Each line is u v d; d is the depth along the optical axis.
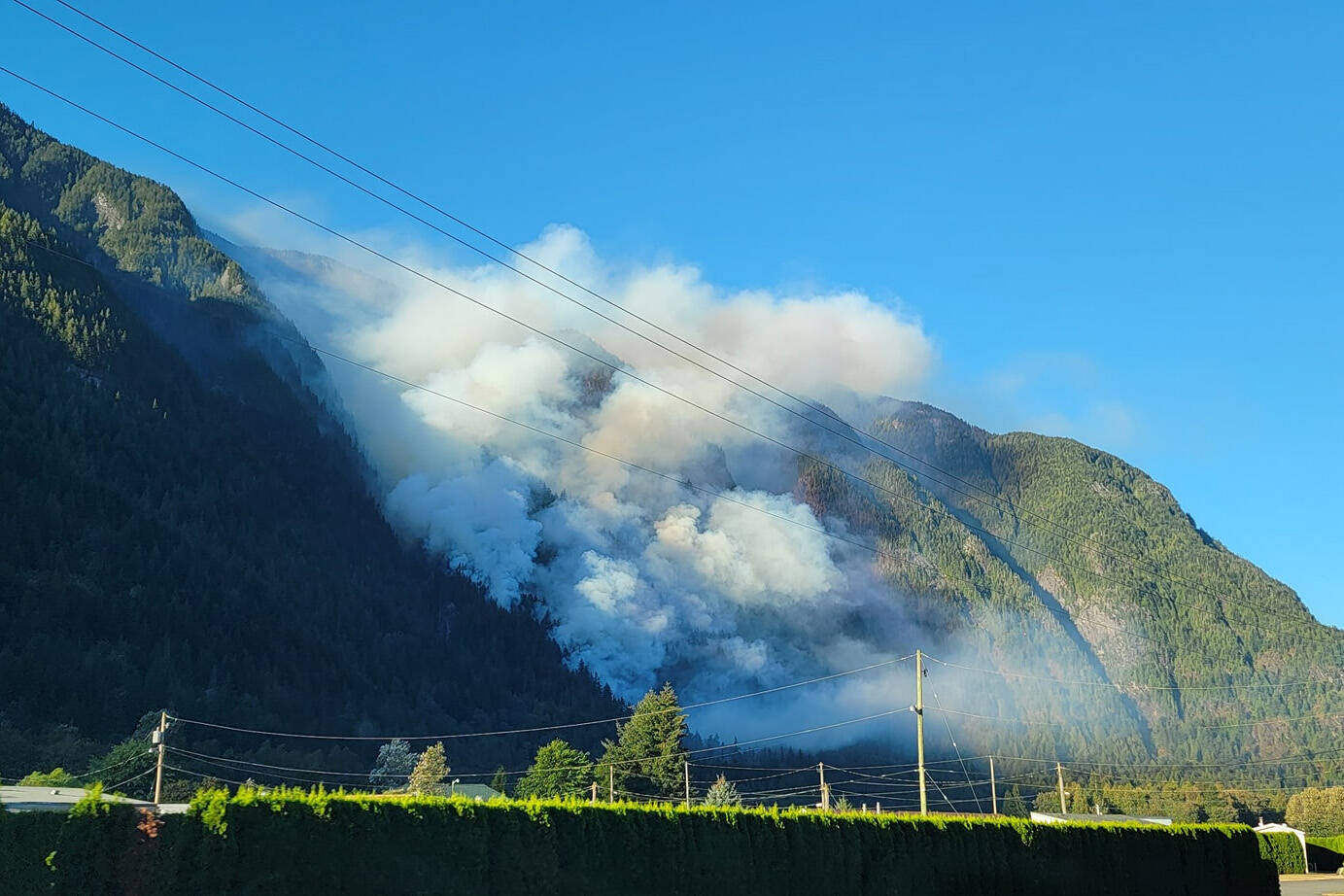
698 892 29.30
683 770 112.12
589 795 106.19
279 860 20.80
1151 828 50.78
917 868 38.12
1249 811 144.62
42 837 20.09
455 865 23.36
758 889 31.39
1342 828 133.38
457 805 24.05
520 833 25.00
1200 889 51.62
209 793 20.89
